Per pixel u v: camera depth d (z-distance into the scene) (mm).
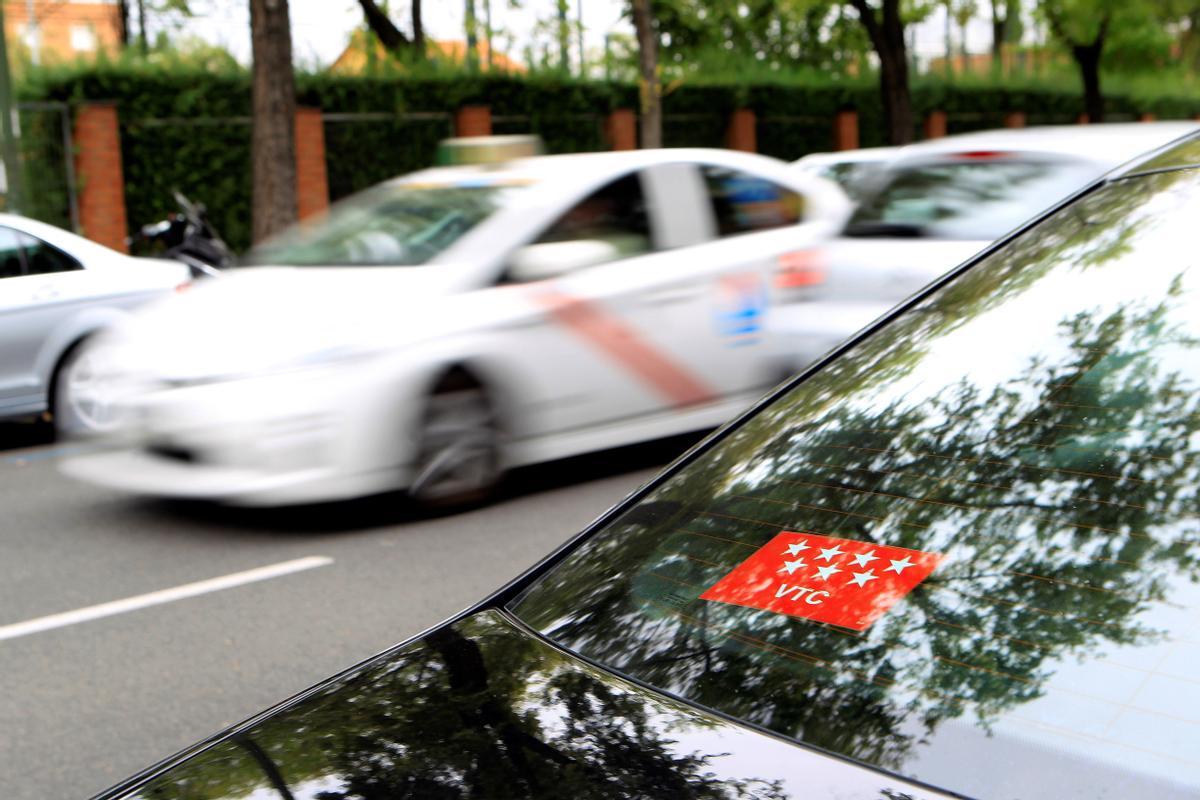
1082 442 1505
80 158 16859
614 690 1493
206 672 4297
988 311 1815
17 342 8641
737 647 1501
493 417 6207
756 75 24766
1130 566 1331
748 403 7145
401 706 1550
